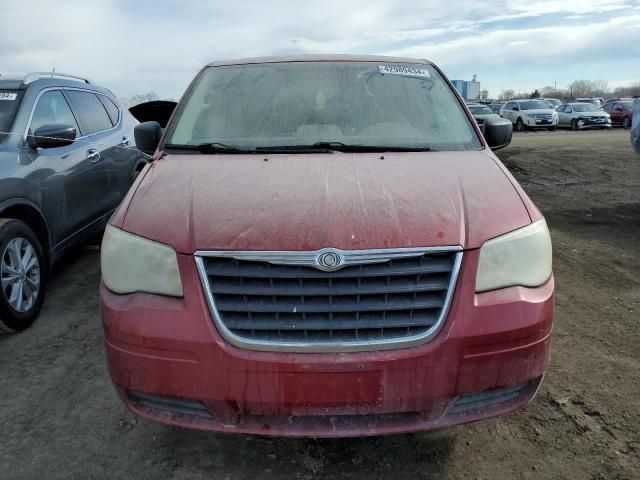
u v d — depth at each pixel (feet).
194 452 8.32
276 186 7.95
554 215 23.98
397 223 7.00
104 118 18.21
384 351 6.63
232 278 6.82
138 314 6.89
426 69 12.08
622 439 8.51
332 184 7.97
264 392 6.65
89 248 18.94
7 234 11.76
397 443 8.53
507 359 6.93
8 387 10.08
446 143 10.12
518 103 93.91
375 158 9.20
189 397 6.82
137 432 8.79
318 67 11.69
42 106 14.61
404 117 10.62
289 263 6.69
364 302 6.71
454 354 6.70
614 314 13.15
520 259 7.19
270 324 6.69
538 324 7.04
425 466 8.03
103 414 9.25
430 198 7.58
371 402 6.68
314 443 8.54
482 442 8.53
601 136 70.49
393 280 6.77
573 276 15.85
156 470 7.93
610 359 10.94
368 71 11.61
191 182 8.28
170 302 6.87
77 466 8.00
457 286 6.82
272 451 8.35
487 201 7.67
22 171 12.71
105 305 7.22
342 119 10.49
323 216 7.08
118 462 8.09
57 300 14.14
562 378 10.25
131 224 7.47
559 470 7.89
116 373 7.16
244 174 8.47
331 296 6.67
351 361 6.54
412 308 6.74
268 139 10.13
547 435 8.66
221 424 6.91
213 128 10.49
